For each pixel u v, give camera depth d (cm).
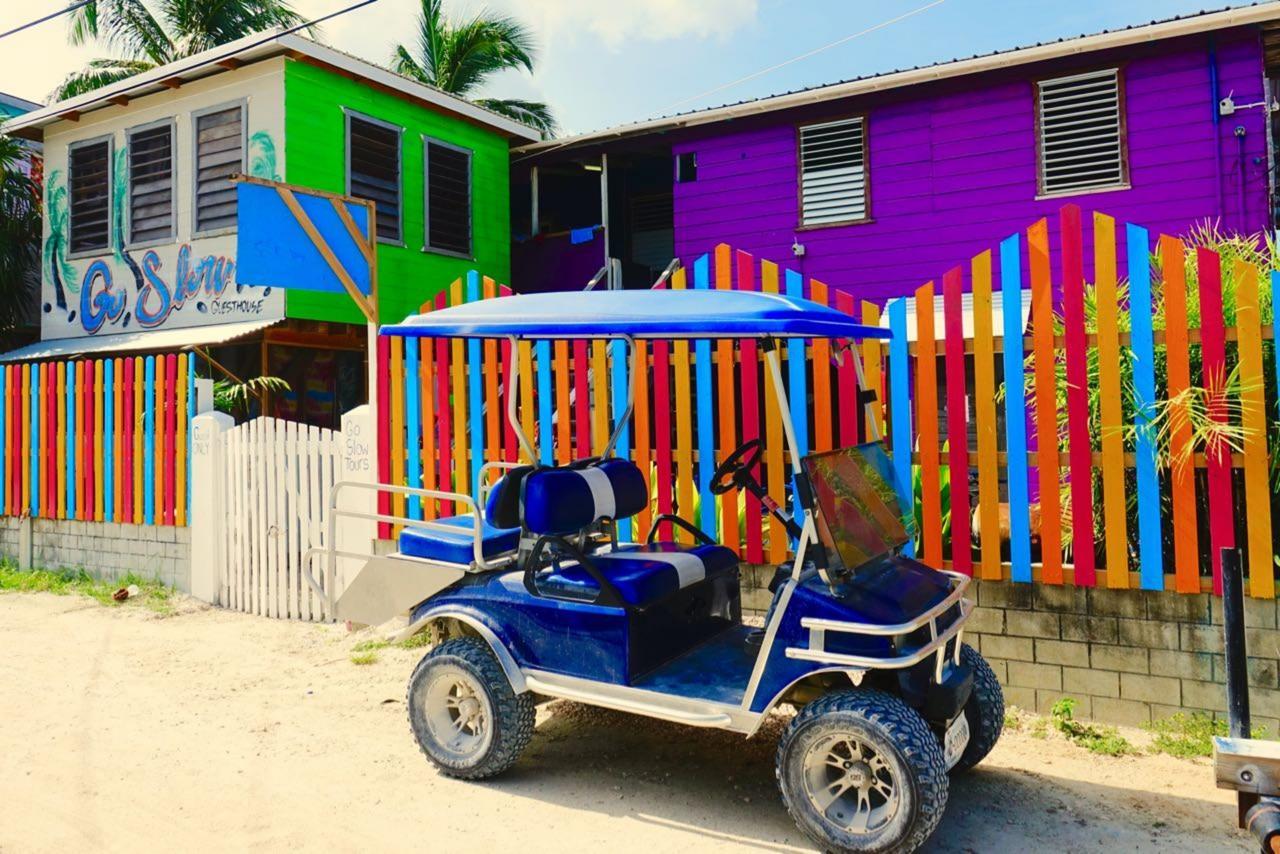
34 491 995
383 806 432
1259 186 1065
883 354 578
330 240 753
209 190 1279
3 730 531
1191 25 1048
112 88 1312
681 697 413
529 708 458
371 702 582
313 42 1208
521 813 426
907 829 360
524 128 1549
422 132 1413
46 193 1451
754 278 602
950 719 398
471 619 461
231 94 1255
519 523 465
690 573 460
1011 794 437
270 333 1270
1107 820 411
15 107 1728
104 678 632
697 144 1413
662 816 424
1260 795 289
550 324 414
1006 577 542
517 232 1719
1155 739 494
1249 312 483
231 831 405
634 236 1816
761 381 606
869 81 1226
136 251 1351
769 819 421
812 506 388
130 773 469
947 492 572
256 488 826
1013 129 1195
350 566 770
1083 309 525
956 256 1230
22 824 412
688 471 626
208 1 2042
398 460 751
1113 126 1145
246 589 831
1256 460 481
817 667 385
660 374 629
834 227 1305
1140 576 509
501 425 702
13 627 775
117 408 933
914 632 390
